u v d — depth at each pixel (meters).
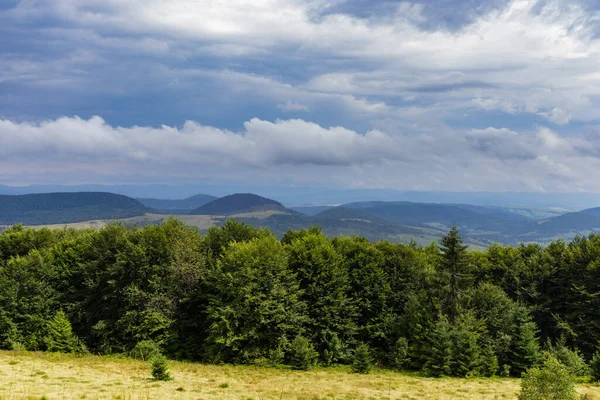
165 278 56.62
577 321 56.09
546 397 25.03
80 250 62.19
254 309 52.03
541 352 50.97
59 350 53.91
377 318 59.22
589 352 54.50
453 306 55.09
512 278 62.50
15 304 56.25
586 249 59.53
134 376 37.41
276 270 55.84
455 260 56.41
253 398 31.00
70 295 59.94
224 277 53.25
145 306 54.97
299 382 41.22
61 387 29.73
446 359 49.06
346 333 56.53
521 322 52.94
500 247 67.94
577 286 56.47
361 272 61.03
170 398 28.55
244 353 51.19
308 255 60.28
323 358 55.94
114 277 57.69
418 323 54.34
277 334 53.44
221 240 64.06
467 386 42.22
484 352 50.25
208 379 39.38
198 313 58.53
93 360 48.34
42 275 59.50
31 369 37.59
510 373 51.38
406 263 62.59
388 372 50.94
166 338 54.31
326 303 57.75
